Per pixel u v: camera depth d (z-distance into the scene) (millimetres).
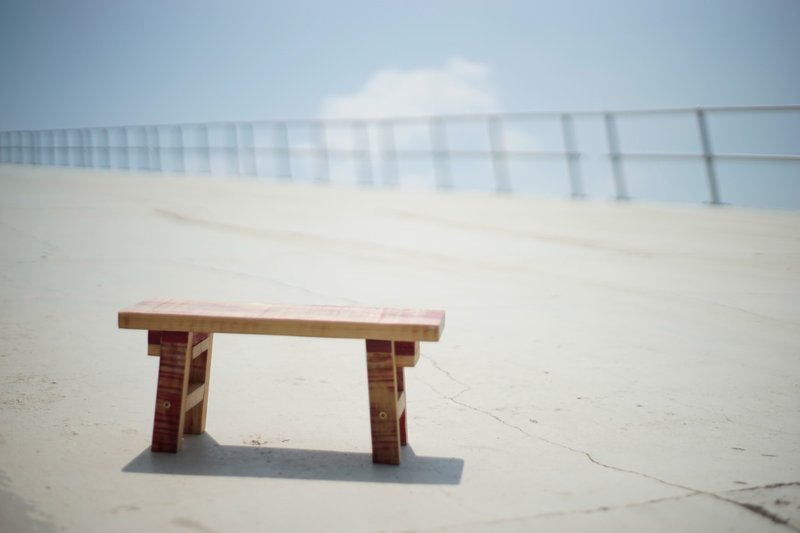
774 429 3879
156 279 6883
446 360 4957
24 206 10906
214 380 4438
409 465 3318
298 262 7871
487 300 6535
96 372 4492
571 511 2863
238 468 3229
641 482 3170
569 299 6598
